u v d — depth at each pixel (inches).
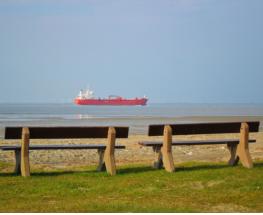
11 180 524.1
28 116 3900.1
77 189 476.1
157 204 406.6
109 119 3154.5
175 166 634.2
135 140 1316.4
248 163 600.1
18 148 565.9
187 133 602.5
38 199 431.2
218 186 479.2
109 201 420.2
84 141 1280.8
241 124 614.5
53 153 935.0
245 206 400.8
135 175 549.3
